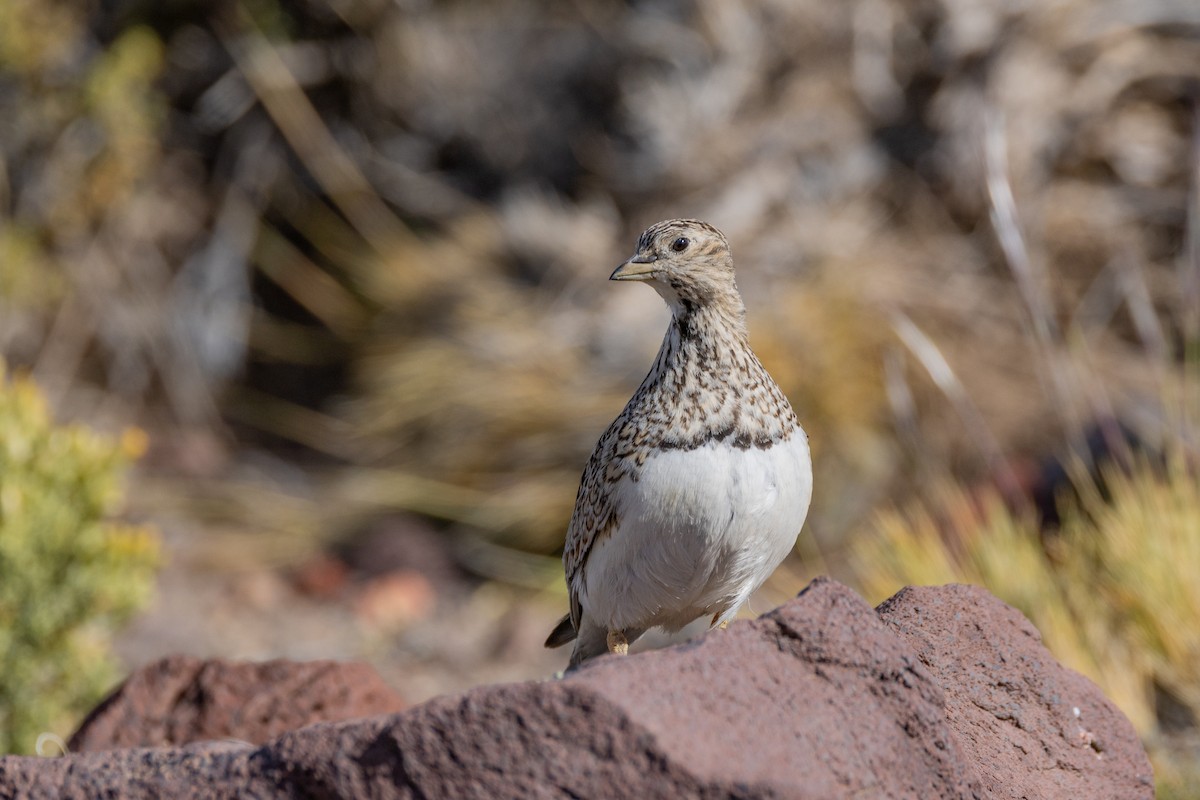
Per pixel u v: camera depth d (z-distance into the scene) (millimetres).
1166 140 14375
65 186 15039
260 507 13859
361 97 15906
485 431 13422
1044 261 13695
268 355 16031
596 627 6367
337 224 15922
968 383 12602
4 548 7918
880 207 14242
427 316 14430
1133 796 5387
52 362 15594
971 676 5348
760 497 5625
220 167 16062
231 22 15617
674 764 3941
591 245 14266
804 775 4098
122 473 9227
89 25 15219
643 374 13156
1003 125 14039
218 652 11406
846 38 14789
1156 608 8117
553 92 15500
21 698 8008
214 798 4305
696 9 14992
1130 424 10805
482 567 12852
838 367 12461
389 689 6770
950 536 9383
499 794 4008
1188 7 14648
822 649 4469
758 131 14523
